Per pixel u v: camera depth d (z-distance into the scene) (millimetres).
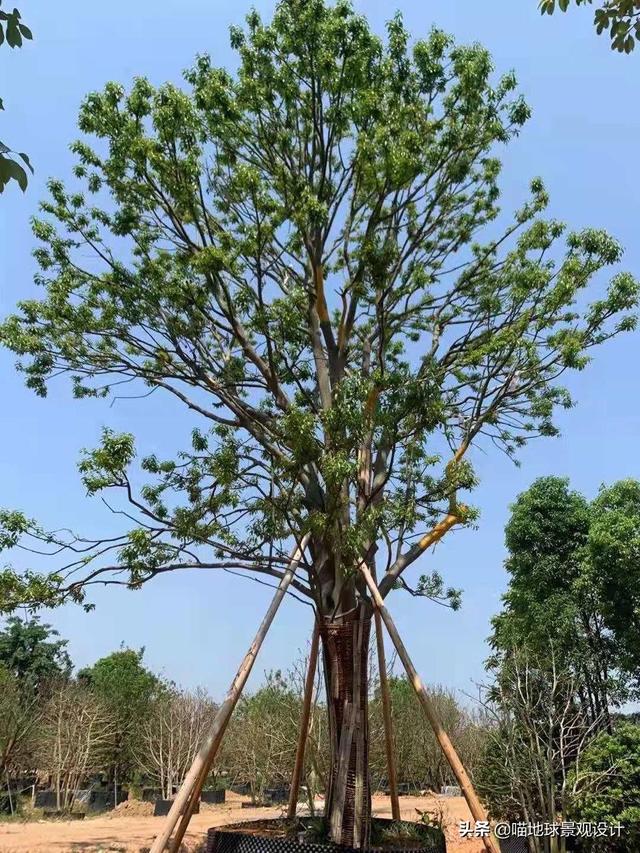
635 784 12922
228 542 10156
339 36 10297
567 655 16938
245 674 9211
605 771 13023
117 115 10008
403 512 9711
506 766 13617
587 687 17594
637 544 16844
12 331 10359
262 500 9594
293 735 22281
